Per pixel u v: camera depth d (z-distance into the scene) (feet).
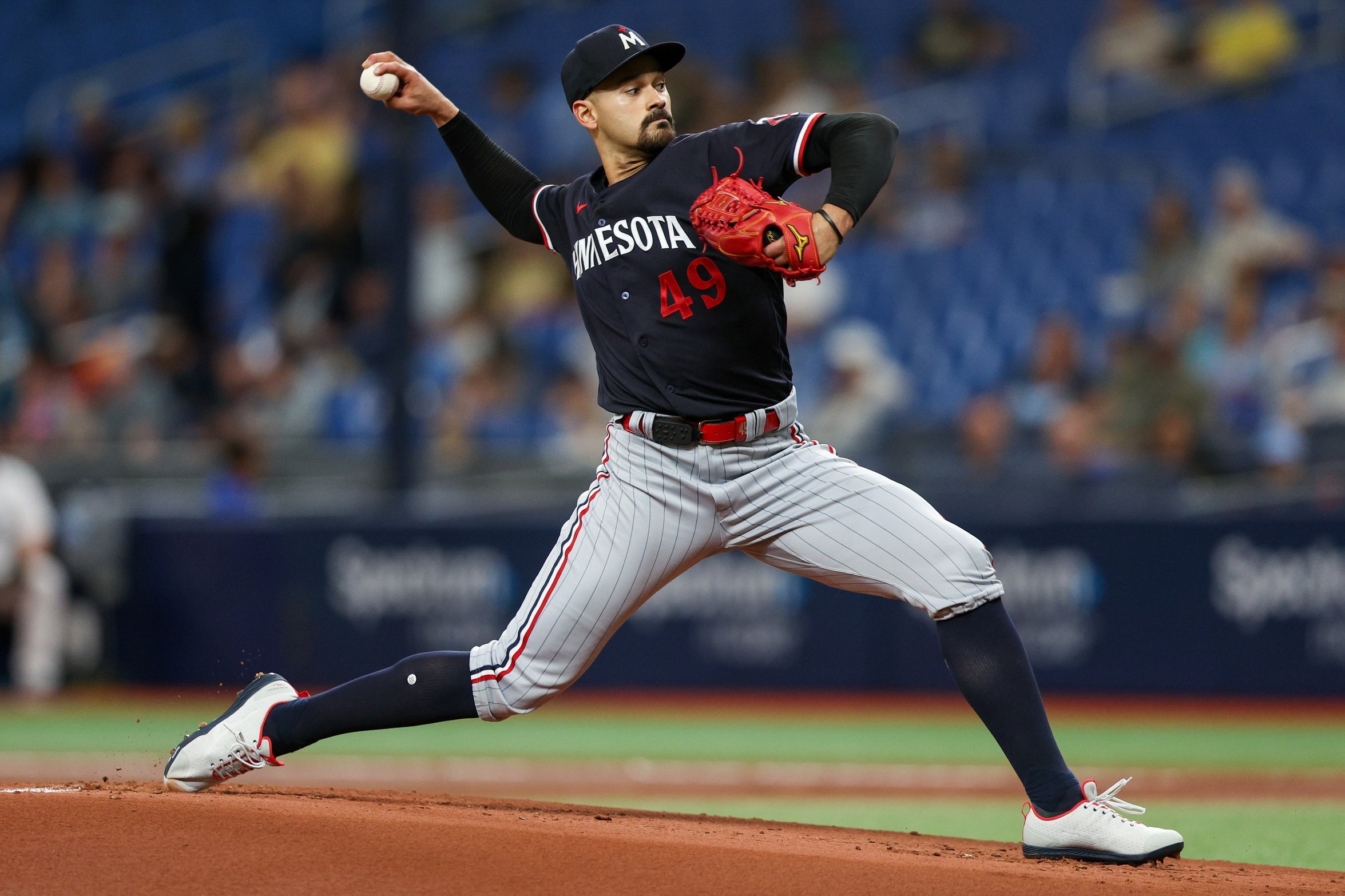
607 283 40.78
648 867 34.83
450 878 33.96
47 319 168.04
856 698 113.60
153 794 41.63
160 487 142.31
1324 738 91.76
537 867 34.63
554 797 68.33
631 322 40.19
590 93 40.55
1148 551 109.29
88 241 173.99
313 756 86.43
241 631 122.72
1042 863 39.34
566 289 162.40
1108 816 39.19
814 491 40.32
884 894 33.68
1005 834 55.67
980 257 162.91
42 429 153.07
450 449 145.48
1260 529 107.34
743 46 192.03
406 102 44.09
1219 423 128.98
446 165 174.19
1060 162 168.86
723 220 36.94
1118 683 109.40
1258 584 107.24
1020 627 111.65
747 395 40.11
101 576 124.16
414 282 124.16
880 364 150.10
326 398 151.33
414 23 122.52
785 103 174.29
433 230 162.91
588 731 98.53
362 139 171.32
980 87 181.37
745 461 40.42
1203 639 108.17
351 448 146.41
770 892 33.58
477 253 163.53
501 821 39.63
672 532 40.81
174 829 36.32
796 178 39.75
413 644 120.06
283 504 142.92
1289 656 106.52
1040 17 185.88
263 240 170.19
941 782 74.49
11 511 119.55
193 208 162.09
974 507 116.88
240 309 164.76
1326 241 162.81
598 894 33.24
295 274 160.86
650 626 118.11
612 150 41.16
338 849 35.32
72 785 47.09
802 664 114.93
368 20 194.29
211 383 156.87
